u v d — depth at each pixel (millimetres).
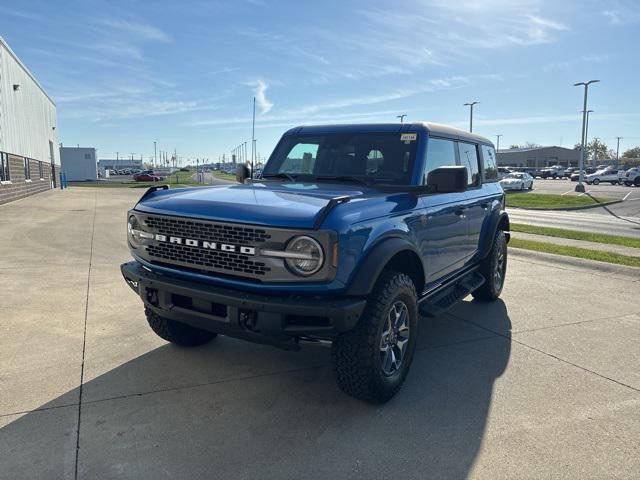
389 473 2883
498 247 6305
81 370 4199
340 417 3508
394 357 3768
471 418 3518
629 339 5133
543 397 3848
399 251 3574
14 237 11562
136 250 4012
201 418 3459
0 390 3816
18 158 24719
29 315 5641
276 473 2867
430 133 4586
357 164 4598
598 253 10008
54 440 3160
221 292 3326
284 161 5074
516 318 5840
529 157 110500
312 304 3115
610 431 3365
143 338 4965
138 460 2969
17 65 24547
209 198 3691
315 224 3092
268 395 3812
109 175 102812
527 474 2889
